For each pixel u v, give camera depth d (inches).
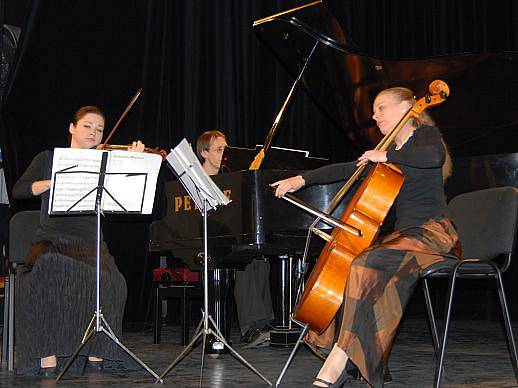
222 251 133.0
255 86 237.1
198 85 229.1
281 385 110.3
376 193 105.3
